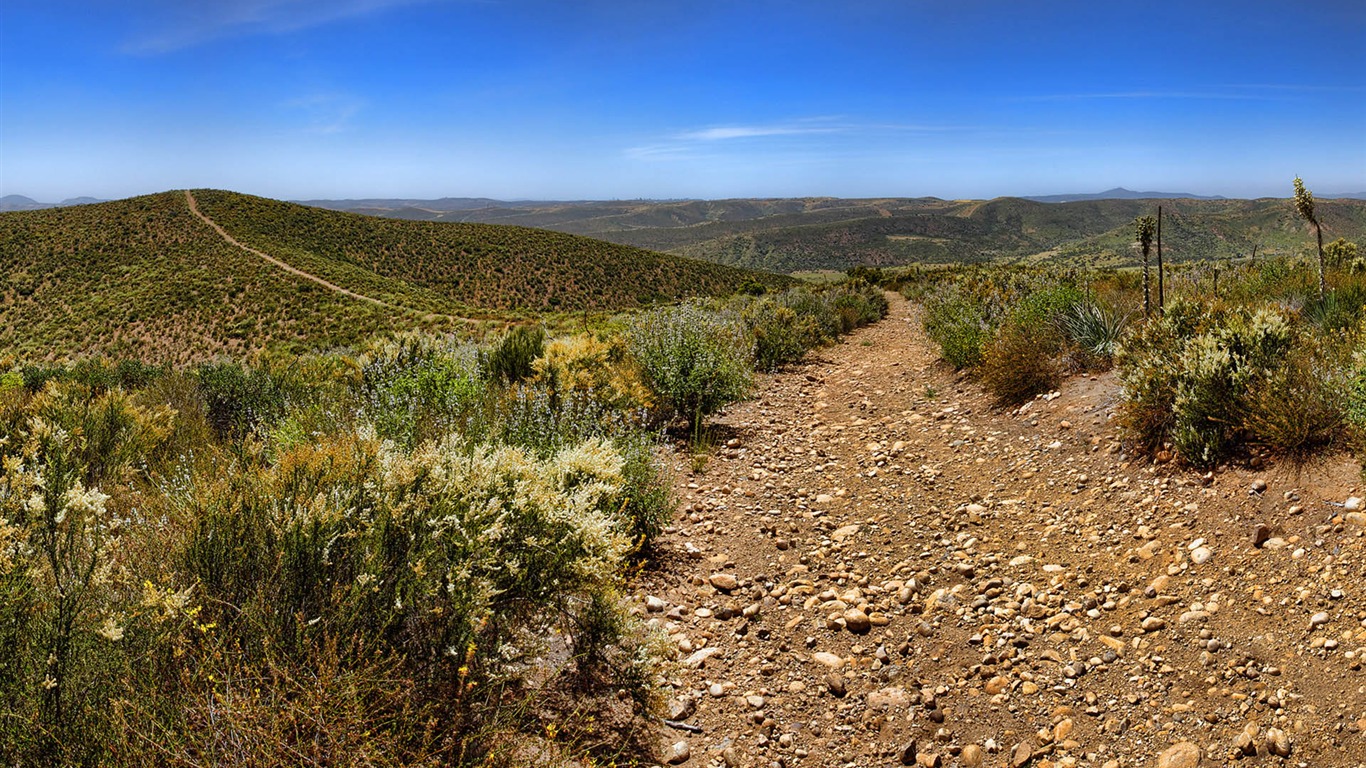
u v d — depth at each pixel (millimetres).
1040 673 3564
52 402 6238
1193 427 5180
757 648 3957
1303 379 5020
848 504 6047
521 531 3273
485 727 2531
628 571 4680
